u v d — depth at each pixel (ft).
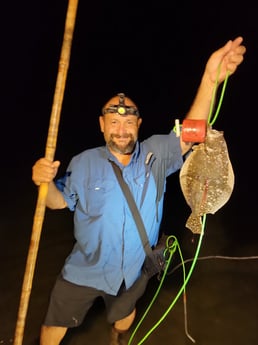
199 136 3.43
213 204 3.49
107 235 4.11
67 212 8.66
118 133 3.95
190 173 3.54
